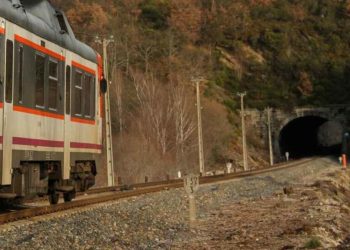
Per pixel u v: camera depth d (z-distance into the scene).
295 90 136.62
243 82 133.75
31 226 14.85
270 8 164.88
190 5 147.25
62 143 18.05
